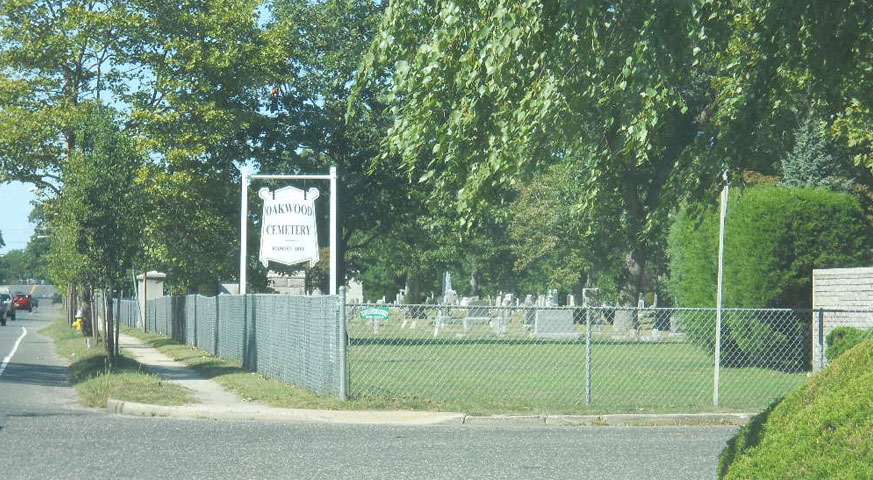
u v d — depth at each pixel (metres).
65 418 14.29
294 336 18.67
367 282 87.75
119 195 22.41
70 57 34.50
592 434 13.19
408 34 9.07
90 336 36.56
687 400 16.12
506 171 8.71
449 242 41.84
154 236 34.88
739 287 20.70
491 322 35.47
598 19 8.01
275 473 9.70
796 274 20.59
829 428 6.16
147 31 34.62
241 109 36.91
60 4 35.66
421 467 10.18
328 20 38.31
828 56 9.12
